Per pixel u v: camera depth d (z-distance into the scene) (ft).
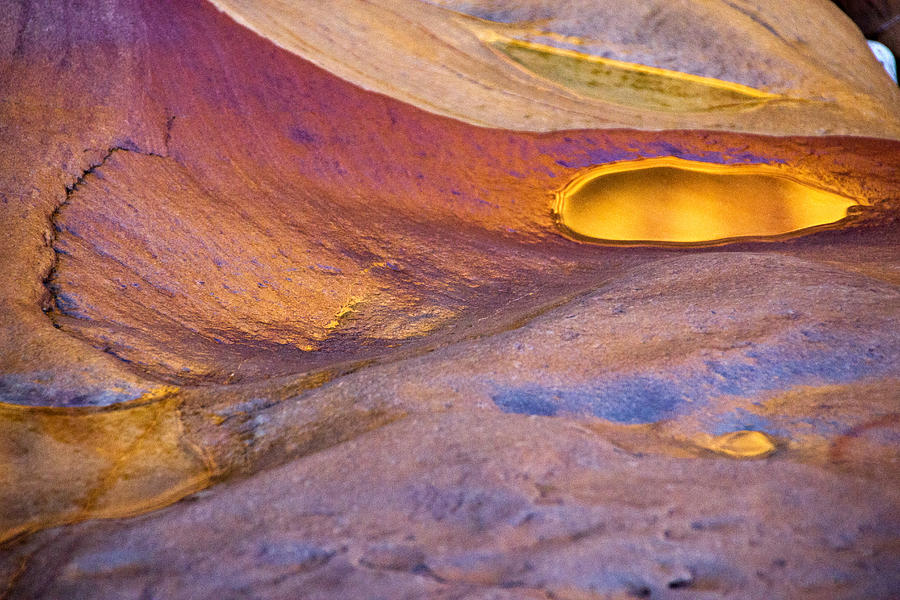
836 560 6.63
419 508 6.95
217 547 6.85
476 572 6.64
